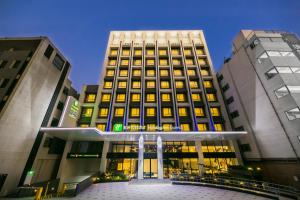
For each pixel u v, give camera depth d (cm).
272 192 1396
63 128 2086
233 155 2762
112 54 4044
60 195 1452
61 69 2861
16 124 1934
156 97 3316
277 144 2170
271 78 2308
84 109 3188
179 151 2833
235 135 2502
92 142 2953
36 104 2258
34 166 2112
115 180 2195
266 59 2398
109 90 3372
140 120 3011
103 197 1372
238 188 1579
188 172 2644
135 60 3925
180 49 4106
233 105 3150
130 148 2838
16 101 1945
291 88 2072
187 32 4519
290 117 2033
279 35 2638
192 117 3077
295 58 2328
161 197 1373
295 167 1916
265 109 2386
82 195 1436
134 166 2694
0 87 2064
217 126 3070
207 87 3544
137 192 1546
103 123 3023
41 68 2362
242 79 2920
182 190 1627
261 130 2452
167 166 2680
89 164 3114
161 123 3000
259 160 2431
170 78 3578
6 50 2498
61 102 2973
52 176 2470
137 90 3397
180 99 3372
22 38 2480
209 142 2980
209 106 3206
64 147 2797
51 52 2602
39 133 2272
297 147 1917
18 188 1814
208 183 1852
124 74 3672
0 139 1739
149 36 4503
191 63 3894
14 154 1889
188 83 3506
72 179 2572
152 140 2778
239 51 3019
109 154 2708
